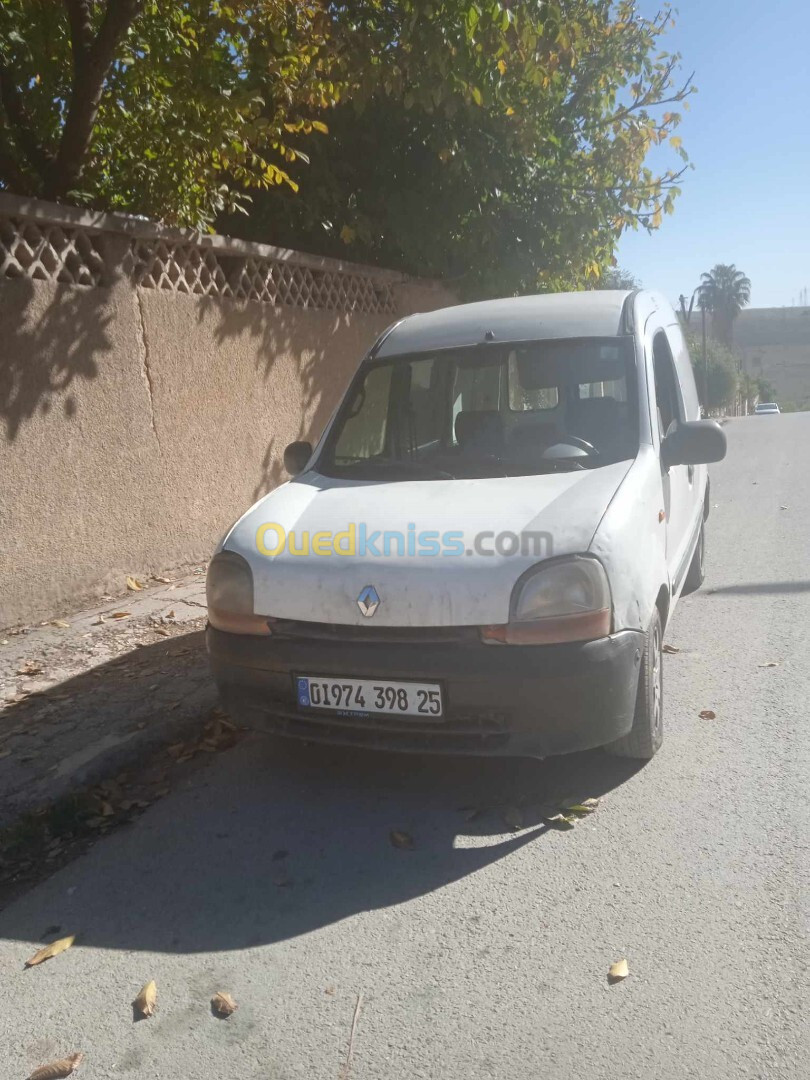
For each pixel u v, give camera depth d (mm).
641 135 10703
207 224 8000
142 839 3746
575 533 3561
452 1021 2605
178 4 6895
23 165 7332
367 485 4395
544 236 10867
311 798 4016
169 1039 2613
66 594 6480
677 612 6402
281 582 3732
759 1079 2320
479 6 7266
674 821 3596
